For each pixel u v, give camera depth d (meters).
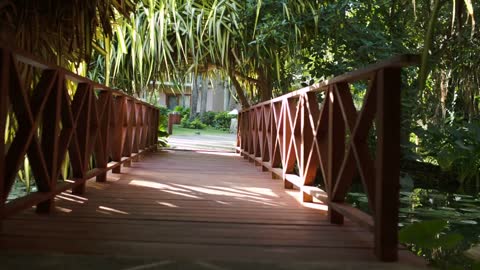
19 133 2.21
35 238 2.10
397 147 1.89
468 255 2.44
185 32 6.74
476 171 5.19
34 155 2.46
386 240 1.91
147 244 2.08
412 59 1.71
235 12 6.57
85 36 3.27
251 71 7.46
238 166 5.83
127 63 6.87
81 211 2.77
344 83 2.41
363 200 4.11
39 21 3.05
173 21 6.90
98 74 6.60
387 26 5.75
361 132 2.13
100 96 3.88
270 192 3.77
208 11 6.92
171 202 3.20
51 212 2.67
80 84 3.14
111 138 4.71
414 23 5.32
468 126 4.64
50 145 2.64
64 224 2.41
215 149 9.44
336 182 2.58
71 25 3.21
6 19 2.75
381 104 1.89
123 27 5.89
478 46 4.94
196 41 6.96
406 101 4.91
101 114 3.85
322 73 5.56
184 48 7.06
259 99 7.63
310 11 6.07
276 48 6.45
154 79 7.25
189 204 3.15
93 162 4.26
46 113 2.62
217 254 1.96
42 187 2.58
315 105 3.21
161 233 2.31
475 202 4.30
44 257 1.80
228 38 6.70
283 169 4.06
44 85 2.45
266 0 6.14
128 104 5.29
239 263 1.82
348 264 1.85
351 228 2.52
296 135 3.62
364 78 2.17
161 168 5.39
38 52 3.13
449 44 4.94
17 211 2.17
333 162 2.63
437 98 5.78
